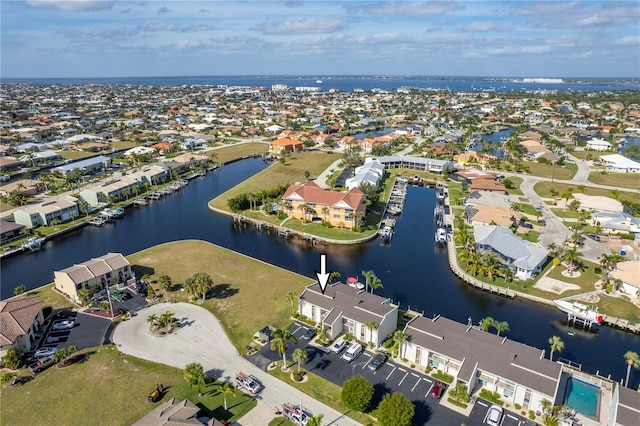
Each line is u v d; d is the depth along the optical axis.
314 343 78.38
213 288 98.75
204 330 82.06
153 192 181.25
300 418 59.34
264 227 143.38
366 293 88.19
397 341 72.81
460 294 100.12
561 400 65.06
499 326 75.56
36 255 121.88
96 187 172.88
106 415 61.16
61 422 60.06
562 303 91.31
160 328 82.31
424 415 61.47
